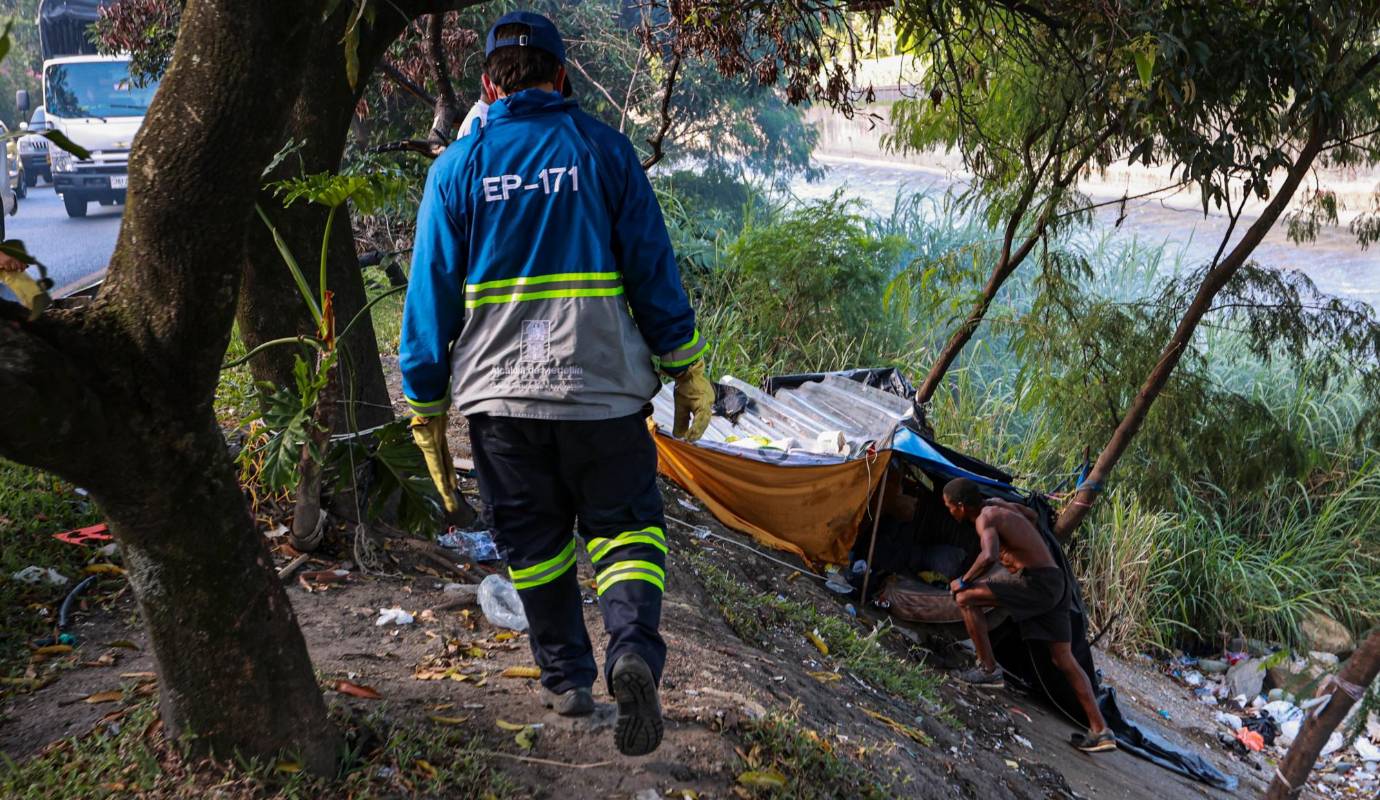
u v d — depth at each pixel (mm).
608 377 2730
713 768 3084
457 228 2697
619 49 12742
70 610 3648
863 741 3949
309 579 4086
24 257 1972
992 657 6543
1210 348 10625
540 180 2666
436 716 3074
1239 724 8039
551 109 2750
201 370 2244
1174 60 5277
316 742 2602
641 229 2732
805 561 7219
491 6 11297
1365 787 7309
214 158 2084
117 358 2141
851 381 8609
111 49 9250
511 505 2877
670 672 3725
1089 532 9352
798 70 5387
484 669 3520
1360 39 6094
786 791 3061
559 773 2930
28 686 3125
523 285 2686
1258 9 5797
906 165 21938
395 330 9688
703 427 2986
